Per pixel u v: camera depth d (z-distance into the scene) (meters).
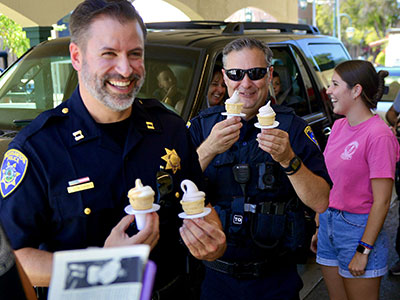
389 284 4.18
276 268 2.41
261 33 4.38
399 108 4.60
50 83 4.07
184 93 3.43
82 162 1.69
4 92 4.10
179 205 1.89
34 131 1.67
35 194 1.63
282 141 2.11
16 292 1.09
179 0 10.34
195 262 2.12
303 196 2.28
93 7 1.61
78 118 1.73
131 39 1.62
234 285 2.42
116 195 1.71
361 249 2.79
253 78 2.42
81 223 1.67
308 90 4.44
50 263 1.56
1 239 1.11
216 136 2.25
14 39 11.70
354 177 2.83
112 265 0.89
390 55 14.56
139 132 1.79
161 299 1.86
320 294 4.04
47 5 8.10
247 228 2.36
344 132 2.95
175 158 1.86
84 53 1.63
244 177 2.36
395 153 2.80
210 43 3.74
